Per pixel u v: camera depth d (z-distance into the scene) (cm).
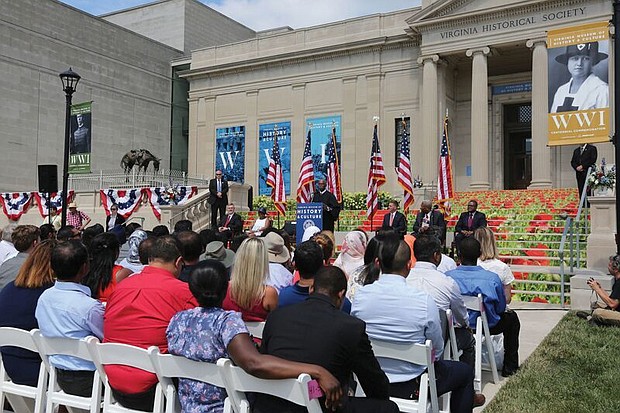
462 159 3130
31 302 494
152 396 413
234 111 3709
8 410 583
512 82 3094
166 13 4209
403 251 449
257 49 3659
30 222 2700
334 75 3353
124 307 425
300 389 319
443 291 531
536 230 1636
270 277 582
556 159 2877
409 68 3130
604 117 1609
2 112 2992
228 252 682
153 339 418
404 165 1681
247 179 3603
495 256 730
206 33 4362
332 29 3406
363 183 3203
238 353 344
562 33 1666
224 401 366
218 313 373
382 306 432
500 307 628
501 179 3078
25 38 3109
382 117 3181
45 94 3203
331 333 341
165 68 3975
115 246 568
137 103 3738
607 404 546
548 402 556
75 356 433
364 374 356
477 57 2802
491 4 2753
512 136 3173
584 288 1073
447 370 471
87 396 447
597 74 1620
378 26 3266
